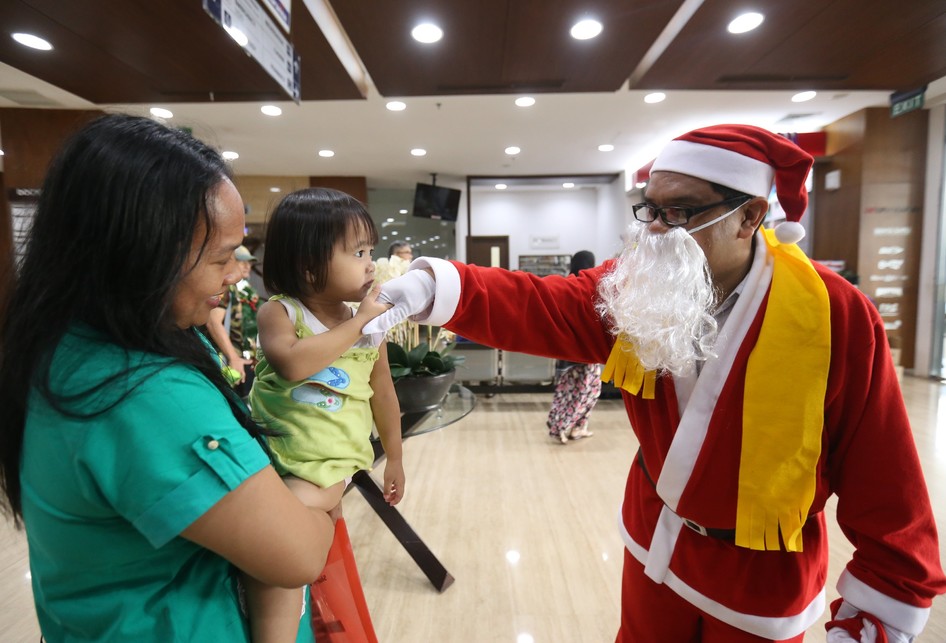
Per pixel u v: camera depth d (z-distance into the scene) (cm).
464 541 210
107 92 334
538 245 878
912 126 470
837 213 504
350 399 85
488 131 517
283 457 78
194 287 49
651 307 68
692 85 351
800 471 67
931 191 473
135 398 43
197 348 54
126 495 42
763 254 74
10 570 192
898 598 67
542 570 190
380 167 689
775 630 74
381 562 196
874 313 69
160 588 48
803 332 66
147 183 43
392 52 288
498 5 237
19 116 411
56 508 45
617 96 421
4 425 48
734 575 75
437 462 296
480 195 873
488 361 425
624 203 716
